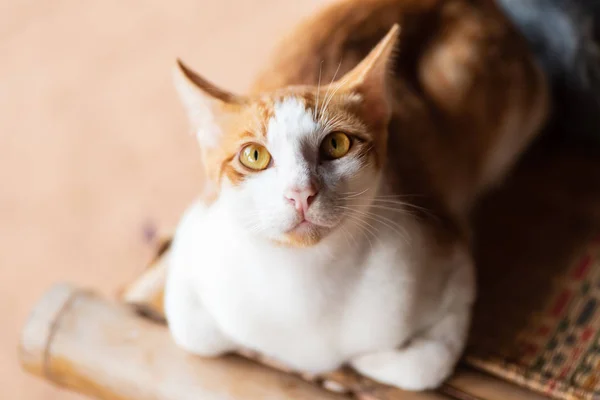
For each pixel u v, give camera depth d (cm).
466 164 80
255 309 68
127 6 136
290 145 62
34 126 122
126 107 121
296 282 67
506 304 78
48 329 75
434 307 71
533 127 87
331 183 63
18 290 104
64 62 130
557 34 86
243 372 72
